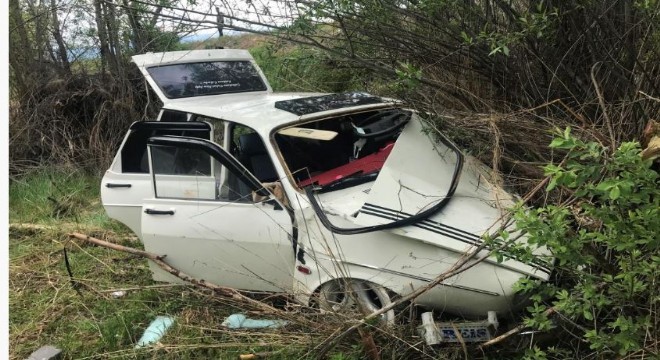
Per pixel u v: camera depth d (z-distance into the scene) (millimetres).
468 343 2881
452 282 2928
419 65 4297
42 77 7926
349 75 5375
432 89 4215
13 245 5266
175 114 4152
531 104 4035
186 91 4285
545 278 2840
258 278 3504
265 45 5125
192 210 3576
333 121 3977
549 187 2068
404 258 3025
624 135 3129
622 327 2234
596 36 3654
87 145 7676
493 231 3035
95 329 3771
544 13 3355
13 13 7711
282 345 3172
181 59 4379
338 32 4441
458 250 2941
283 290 3490
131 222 4148
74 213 6012
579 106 3746
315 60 4758
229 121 3750
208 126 3771
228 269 3592
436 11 3879
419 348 2928
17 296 4277
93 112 7738
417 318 3125
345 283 2988
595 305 2473
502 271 2883
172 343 3469
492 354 2928
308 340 3113
